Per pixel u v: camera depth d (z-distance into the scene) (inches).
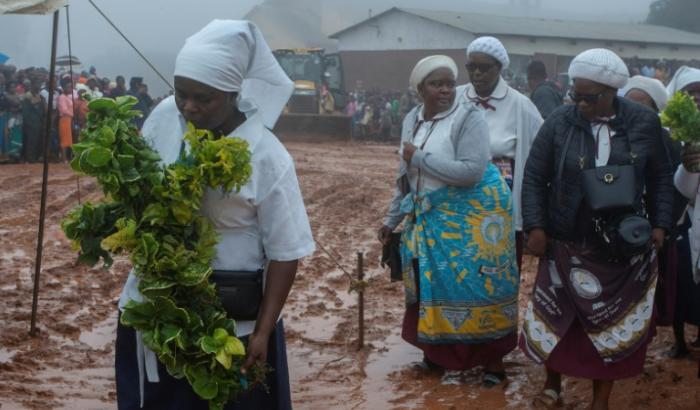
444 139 226.7
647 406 222.5
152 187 139.6
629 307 201.2
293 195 147.0
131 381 149.4
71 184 652.7
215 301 143.5
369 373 247.9
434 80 226.8
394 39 1825.8
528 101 259.4
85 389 231.8
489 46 254.8
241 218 145.0
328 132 1194.6
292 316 304.2
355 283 267.3
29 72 845.8
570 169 202.1
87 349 264.8
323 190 637.9
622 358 201.5
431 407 221.8
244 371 143.1
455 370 237.6
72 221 144.6
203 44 143.2
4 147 808.9
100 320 296.0
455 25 1710.1
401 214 244.1
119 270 365.1
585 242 202.2
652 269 202.8
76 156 139.3
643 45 1852.9
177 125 148.6
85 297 323.3
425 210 229.6
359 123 1336.1
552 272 207.2
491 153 255.8
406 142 232.7
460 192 227.3
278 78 149.1
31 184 648.4
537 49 1732.3
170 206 139.6
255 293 146.7
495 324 230.1
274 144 147.2
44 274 355.6
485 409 220.2
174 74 144.3
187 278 138.8
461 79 1712.6
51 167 770.2
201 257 141.1
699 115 207.6
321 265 384.2
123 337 150.0
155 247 138.2
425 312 229.1
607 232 196.4
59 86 821.2
